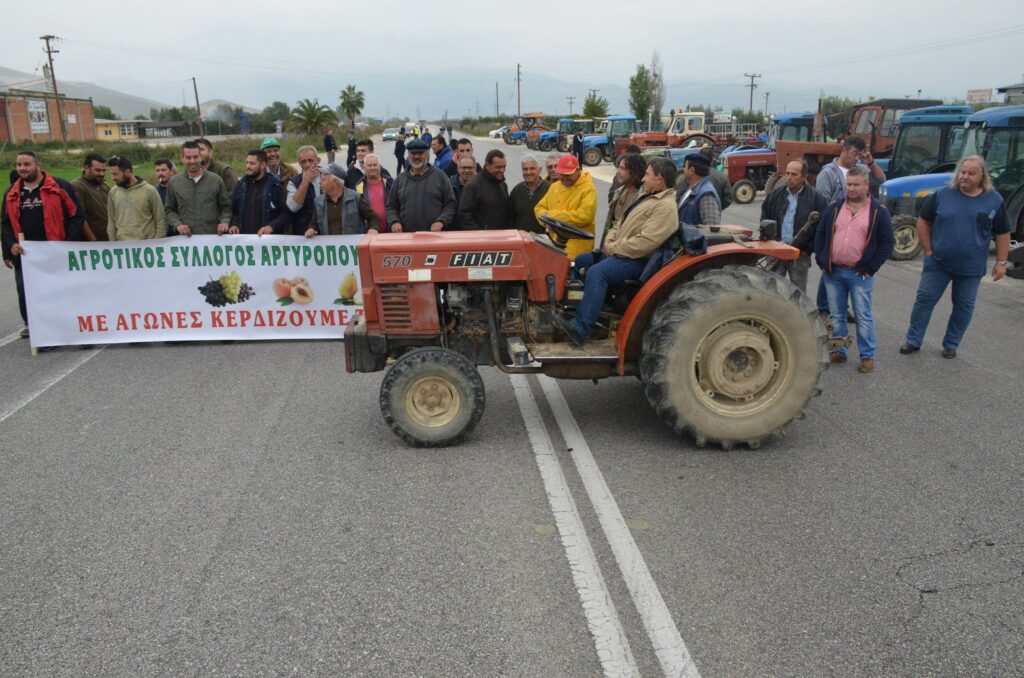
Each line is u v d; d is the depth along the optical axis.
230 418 5.37
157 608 3.18
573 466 4.49
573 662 2.80
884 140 17.50
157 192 7.94
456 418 4.73
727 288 4.50
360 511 3.98
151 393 5.96
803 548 3.55
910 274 10.52
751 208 18.94
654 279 4.68
